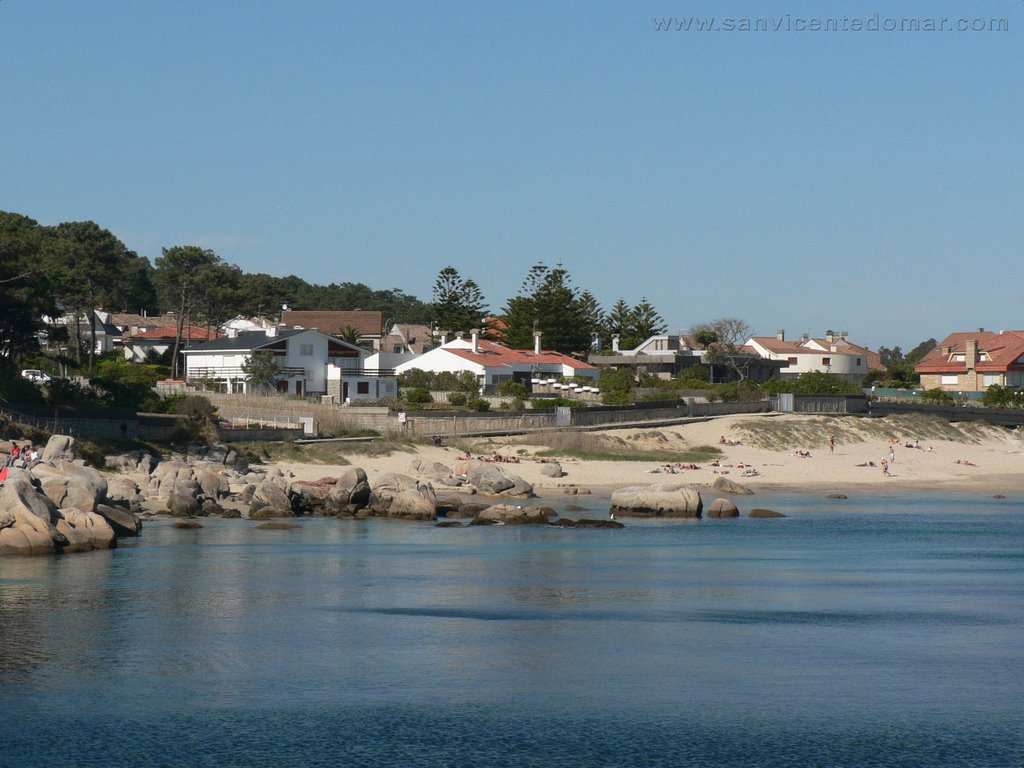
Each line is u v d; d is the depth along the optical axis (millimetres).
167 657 39125
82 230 176750
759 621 45938
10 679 36344
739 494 106188
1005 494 110500
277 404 131500
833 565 62156
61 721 32312
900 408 173375
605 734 31469
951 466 138750
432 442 122062
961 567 61656
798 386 185500
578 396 176125
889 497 106500
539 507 83188
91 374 162000
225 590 51875
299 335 167000
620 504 88062
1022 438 177125
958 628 44719
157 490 88375
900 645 41656
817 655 40062
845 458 139750
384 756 29766
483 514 81438
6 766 28938
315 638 42188
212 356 169000
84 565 58750
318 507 87688
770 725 32250
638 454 128625
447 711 33438
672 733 31578
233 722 32344
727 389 175750
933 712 33438
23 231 133500
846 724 32344
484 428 134000
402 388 173375
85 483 69250
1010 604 50156
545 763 29328
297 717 32781
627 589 53469
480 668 38062
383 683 36188
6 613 46062
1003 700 34625
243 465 103188
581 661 39031
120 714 32938
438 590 52656
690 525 81750
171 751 30047
